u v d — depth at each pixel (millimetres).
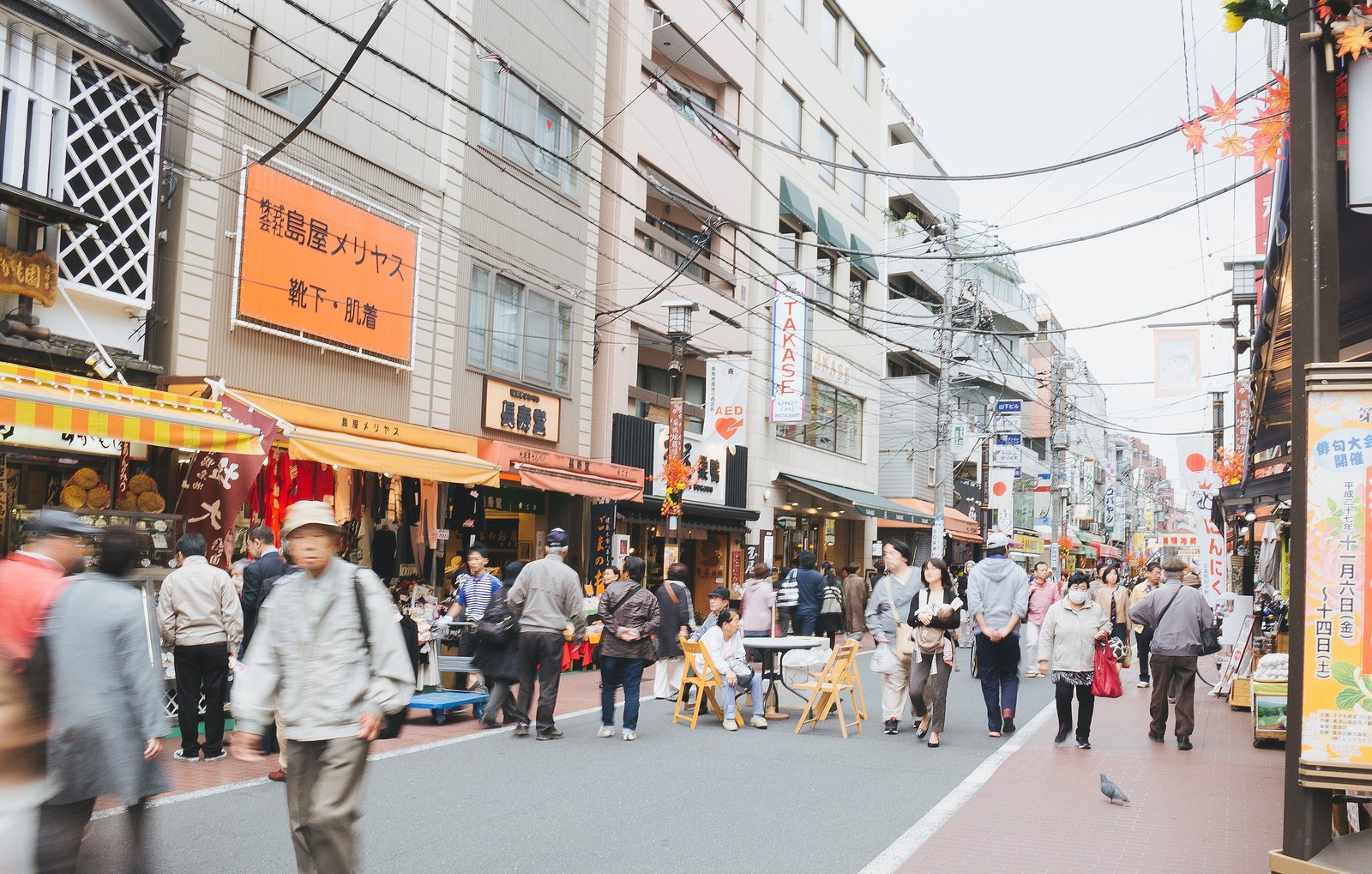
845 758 9180
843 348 30906
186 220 11523
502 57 16938
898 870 5734
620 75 20625
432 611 12742
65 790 4312
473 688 11648
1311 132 4605
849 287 31641
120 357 10719
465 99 16094
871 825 6738
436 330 15391
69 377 8766
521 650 9984
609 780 8016
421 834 6332
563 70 18625
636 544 21953
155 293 11484
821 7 29828
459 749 9227
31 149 9781
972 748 9836
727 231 24594
